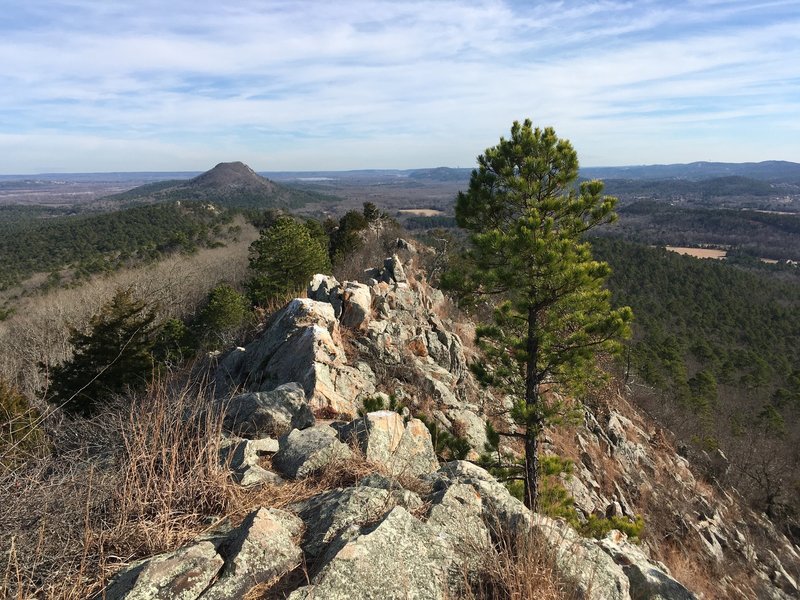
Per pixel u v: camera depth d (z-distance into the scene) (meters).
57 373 14.68
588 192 9.88
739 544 16.61
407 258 27.72
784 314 58.97
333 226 43.09
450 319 17.66
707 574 13.79
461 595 3.12
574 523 8.23
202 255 53.38
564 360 9.76
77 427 5.02
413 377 11.06
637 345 40.16
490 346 10.70
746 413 38.97
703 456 24.75
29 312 34.78
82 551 3.10
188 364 14.70
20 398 10.07
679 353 42.91
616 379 25.66
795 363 49.62
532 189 9.93
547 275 9.09
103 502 3.56
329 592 2.77
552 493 9.34
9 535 3.07
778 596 14.47
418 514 3.69
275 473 4.45
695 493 18.88
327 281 12.88
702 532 16.02
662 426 25.92
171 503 3.64
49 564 3.02
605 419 19.28
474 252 10.14
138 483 3.63
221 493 3.81
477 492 4.11
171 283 39.50
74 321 30.80
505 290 10.18
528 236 8.91
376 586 2.90
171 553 3.05
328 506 3.62
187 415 5.25
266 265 25.23
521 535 3.53
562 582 3.27
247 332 13.98
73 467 4.02
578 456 15.47
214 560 2.97
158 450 4.16
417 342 12.53
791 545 19.89
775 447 29.14
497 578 3.22
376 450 4.89
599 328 9.34
